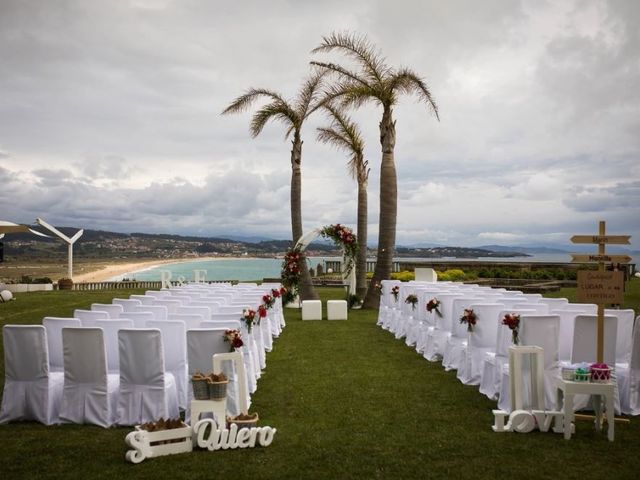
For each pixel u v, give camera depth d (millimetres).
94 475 4559
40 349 5879
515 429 5648
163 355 5922
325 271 31484
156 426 5137
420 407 6566
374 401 6836
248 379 7273
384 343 11328
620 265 23828
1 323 14102
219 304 9266
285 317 15914
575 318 6273
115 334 6582
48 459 4906
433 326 9945
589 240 6145
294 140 18281
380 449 5137
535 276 24984
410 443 5293
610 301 6031
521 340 6258
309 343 11359
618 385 6406
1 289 23594
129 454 4824
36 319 14836
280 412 6371
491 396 6938
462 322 7754
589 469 4664
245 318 7285
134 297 10172
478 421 6016
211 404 5371
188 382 6133
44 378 5922
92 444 5285
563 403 5742
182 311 7910
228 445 5172
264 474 4574
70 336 5781
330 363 9266
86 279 56688
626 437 5488
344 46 16156
